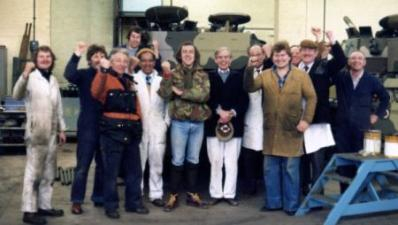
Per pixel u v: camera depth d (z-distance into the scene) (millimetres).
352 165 5414
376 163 5086
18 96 4797
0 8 11352
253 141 5863
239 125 5668
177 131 5434
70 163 8484
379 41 7449
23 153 9422
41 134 4805
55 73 11547
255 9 12156
